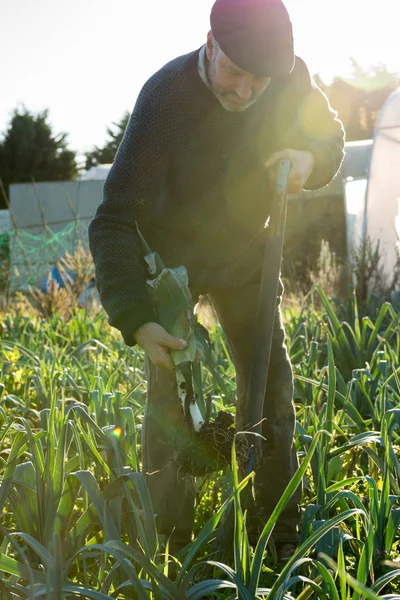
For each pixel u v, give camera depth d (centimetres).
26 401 515
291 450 320
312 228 1839
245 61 259
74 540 277
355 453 388
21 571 237
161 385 301
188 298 277
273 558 311
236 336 327
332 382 379
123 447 347
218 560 301
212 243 309
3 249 1859
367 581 287
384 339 539
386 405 436
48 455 291
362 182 1702
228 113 288
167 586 231
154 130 287
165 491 301
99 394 434
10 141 4612
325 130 312
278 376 318
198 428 275
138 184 292
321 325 625
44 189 1958
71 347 736
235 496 234
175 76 286
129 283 283
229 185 300
